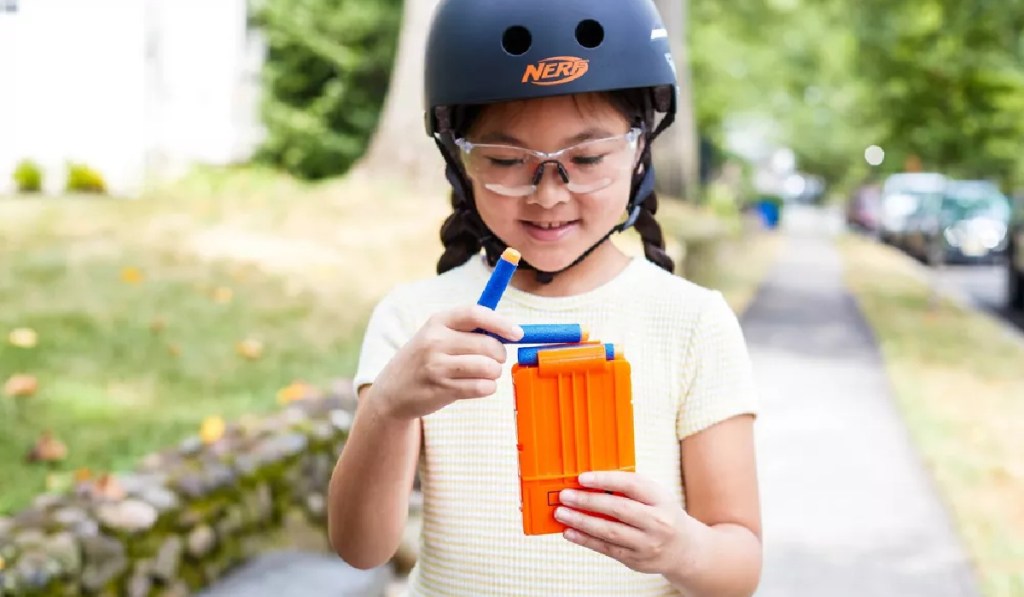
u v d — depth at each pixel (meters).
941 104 13.98
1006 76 13.17
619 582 1.57
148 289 6.25
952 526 4.79
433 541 1.63
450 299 1.72
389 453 1.43
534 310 1.66
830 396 7.49
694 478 1.60
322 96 15.70
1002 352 9.47
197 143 13.93
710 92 28.19
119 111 11.84
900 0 14.20
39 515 2.99
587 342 1.37
